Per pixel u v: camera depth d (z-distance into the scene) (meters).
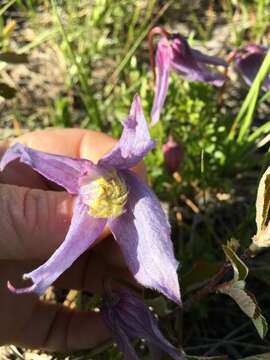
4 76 0.21
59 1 0.23
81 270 0.14
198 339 0.15
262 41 0.22
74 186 0.11
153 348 0.12
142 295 0.13
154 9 0.23
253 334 0.15
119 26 0.22
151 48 0.16
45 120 0.20
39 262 0.13
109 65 0.21
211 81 0.15
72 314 0.14
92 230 0.11
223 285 0.11
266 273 0.14
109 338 0.13
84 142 0.14
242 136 0.17
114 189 0.10
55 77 0.21
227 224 0.17
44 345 0.14
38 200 0.11
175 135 0.17
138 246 0.10
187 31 0.23
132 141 0.10
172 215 0.17
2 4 0.23
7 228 0.11
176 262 0.10
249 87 0.17
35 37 0.22
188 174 0.17
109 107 0.20
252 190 0.17
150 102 0.18
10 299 0.13
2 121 0.20
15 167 0.13
